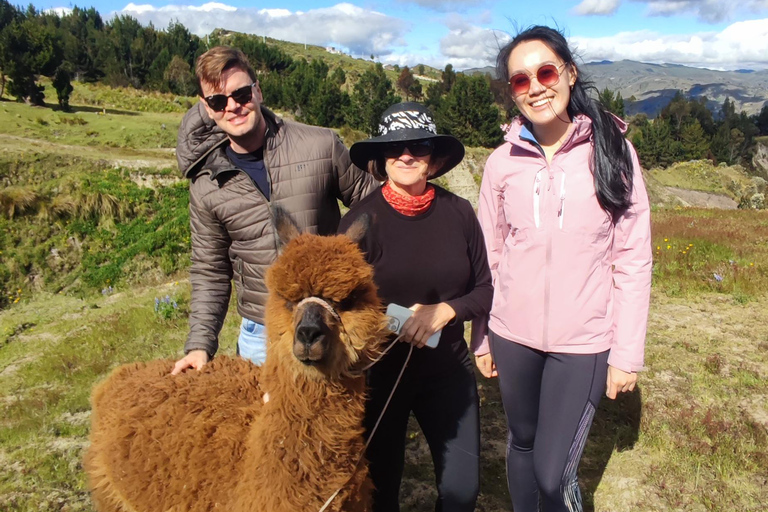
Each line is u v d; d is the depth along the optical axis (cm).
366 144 281
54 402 584
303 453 218
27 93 3403
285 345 220
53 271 1427
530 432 309
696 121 8169
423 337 265
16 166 1728
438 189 296
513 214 287
